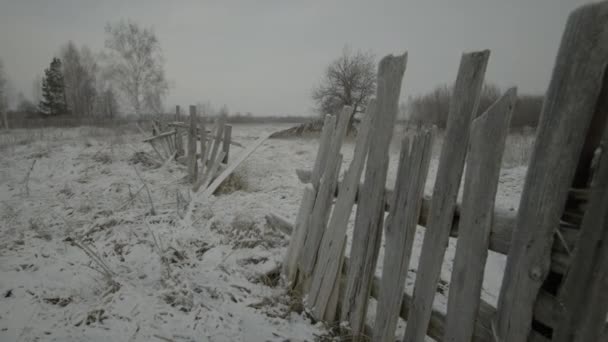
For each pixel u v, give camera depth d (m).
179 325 1.97
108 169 6.93
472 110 1.31
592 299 0.95
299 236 2.62
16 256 2.91
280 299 2.47
